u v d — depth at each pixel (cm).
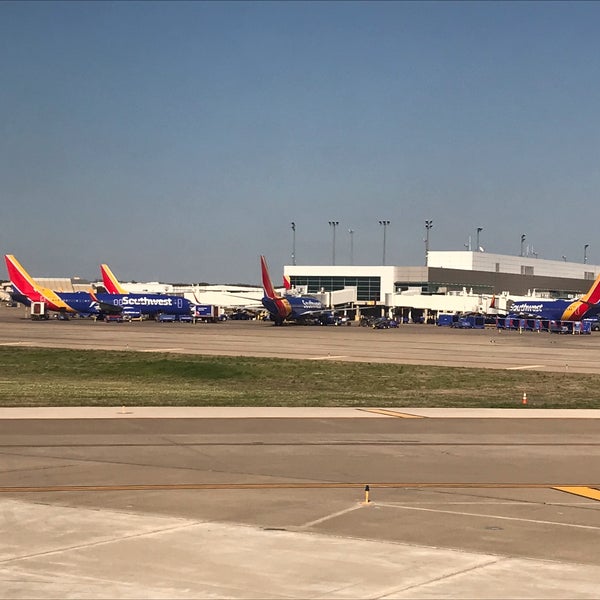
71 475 2373
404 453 2833
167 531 1791
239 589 1428
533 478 2445
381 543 1727
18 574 1488
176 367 6700
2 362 7194
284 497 2138
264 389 5297
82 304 17150
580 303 15475
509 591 1431
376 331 14025
